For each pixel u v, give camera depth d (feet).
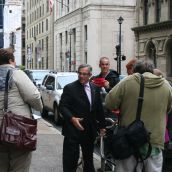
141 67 18.76
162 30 144.05
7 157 19.24
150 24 149.18
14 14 205.16
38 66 310.45
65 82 59.21
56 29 257.75
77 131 24.16
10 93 18.76
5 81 18.76
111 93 18.69
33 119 18.57
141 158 17.95
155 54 151.12
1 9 152.76
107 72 30.89
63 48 240.94
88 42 196.85
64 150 24.34
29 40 351.46
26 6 366.02
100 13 194.90
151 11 152.25
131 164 18.04
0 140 18.28
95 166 29.43
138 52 161.68
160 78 18.52
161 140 18.30
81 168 28.58
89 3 195.31
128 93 18.35
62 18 241.96
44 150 35.14
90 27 195.11
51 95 58.75
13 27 203.31
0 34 152.97
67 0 233.35
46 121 57.36
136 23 165.89
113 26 196.54
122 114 18.70
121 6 196.75
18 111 18.76
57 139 40.75
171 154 28.25
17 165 19.04
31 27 343.26
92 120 24.27
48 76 64.34
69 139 24.11
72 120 23.80
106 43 196.24
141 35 159.22
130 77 18.54
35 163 30.35
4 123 18.20
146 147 17.94
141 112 18.24
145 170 18.39
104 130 24.79
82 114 24.08
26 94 18.70
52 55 273.33
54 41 263.90
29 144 18.26
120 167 18.25
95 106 24.34
